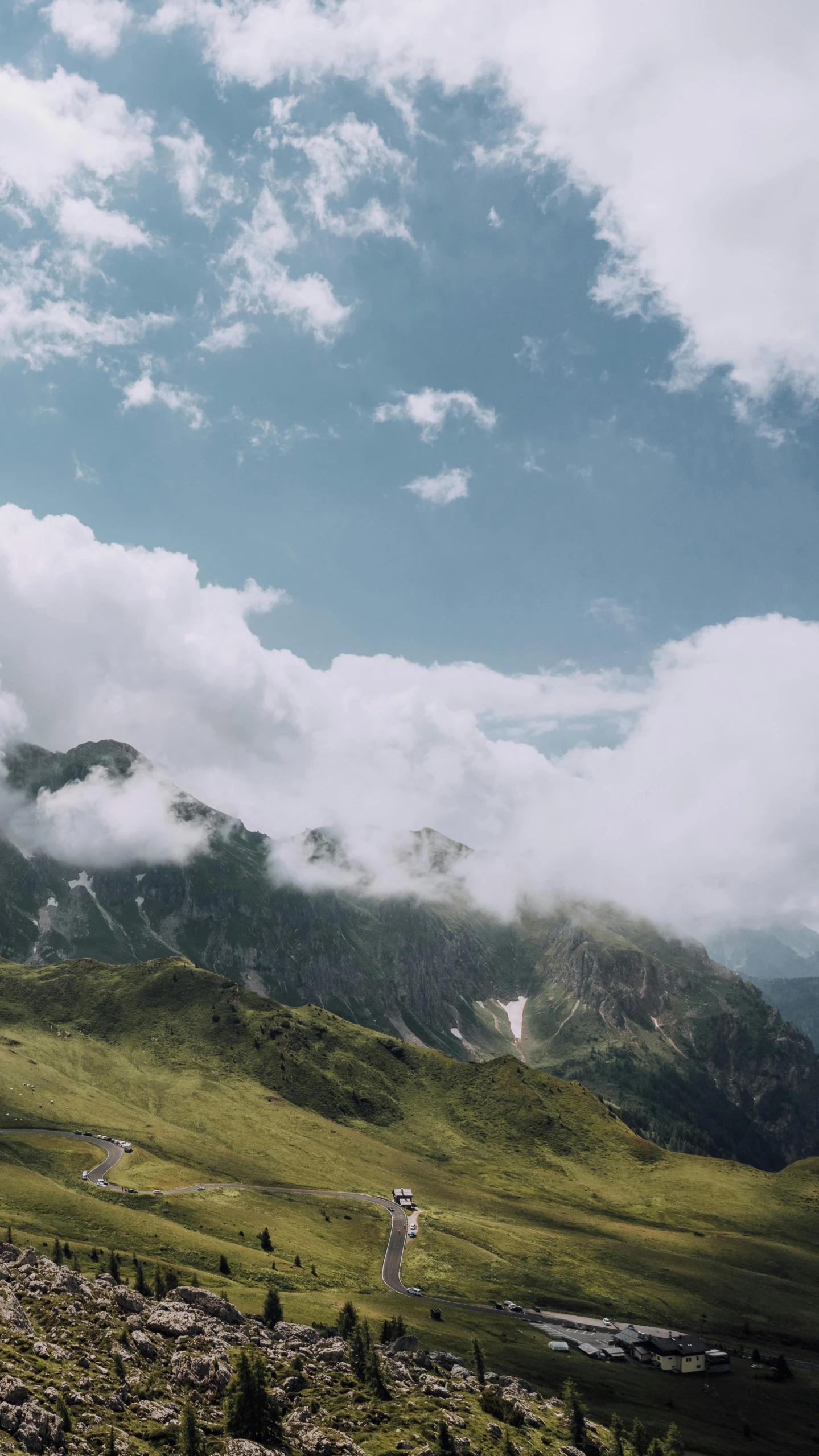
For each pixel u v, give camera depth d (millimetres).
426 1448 97375
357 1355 119500
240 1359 93125
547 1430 117875
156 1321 112750
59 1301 109250
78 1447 75688
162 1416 87125
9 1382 80938
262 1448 85500
